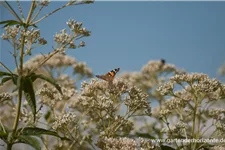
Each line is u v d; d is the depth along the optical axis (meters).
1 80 7.75
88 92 10.26
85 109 10.70
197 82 11.06
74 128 9.95
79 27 8.66
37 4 8.01
